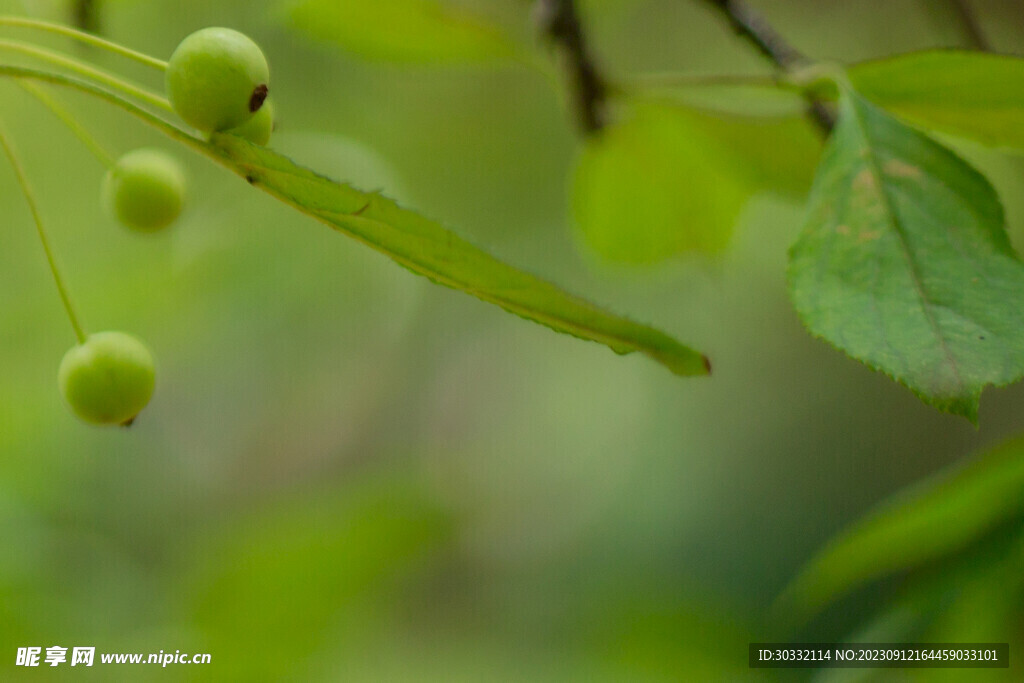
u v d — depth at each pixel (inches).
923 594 18.9
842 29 30.7
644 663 23.1
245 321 27.5
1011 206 25.9
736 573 49.9
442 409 49.5
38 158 25.1
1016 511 18.5
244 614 20.4
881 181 17.3
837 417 50.6
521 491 52.3
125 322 24.3
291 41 26.6
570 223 19.9
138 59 17.0
